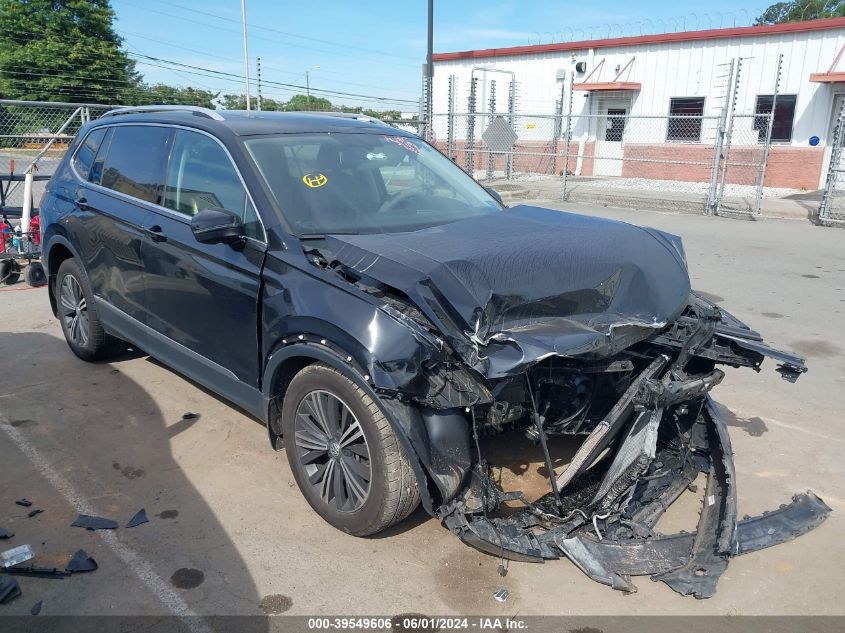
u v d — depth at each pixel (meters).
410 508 3.21
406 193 4.25
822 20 18.12
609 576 3.07
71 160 5.48
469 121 21.88
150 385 5.13
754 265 9.65
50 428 4.46
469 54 25.56
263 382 3.61
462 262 3.09
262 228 3.61
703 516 3.45
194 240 3.96
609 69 22.48
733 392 5.25
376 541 3.39
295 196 3.76
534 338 2.88
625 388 3.47
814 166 19.03
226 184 3.91
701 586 3.04
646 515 3.50
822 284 8.55
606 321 3.19
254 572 3.16
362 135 4.55
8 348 5.85
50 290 5.76
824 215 13.61
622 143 22.67
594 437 3.22
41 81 36.78
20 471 3.95
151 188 4.48
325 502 3.43
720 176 20.56
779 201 16.67
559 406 3.39
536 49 23.92
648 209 16.12
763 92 19.59
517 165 25.06
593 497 3.39
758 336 3.58
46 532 3.40
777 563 3.29
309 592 3.04
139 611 2.91
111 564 3.19
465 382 2.93
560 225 3.93
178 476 3.93
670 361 3.44
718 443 3.71
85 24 37.97
